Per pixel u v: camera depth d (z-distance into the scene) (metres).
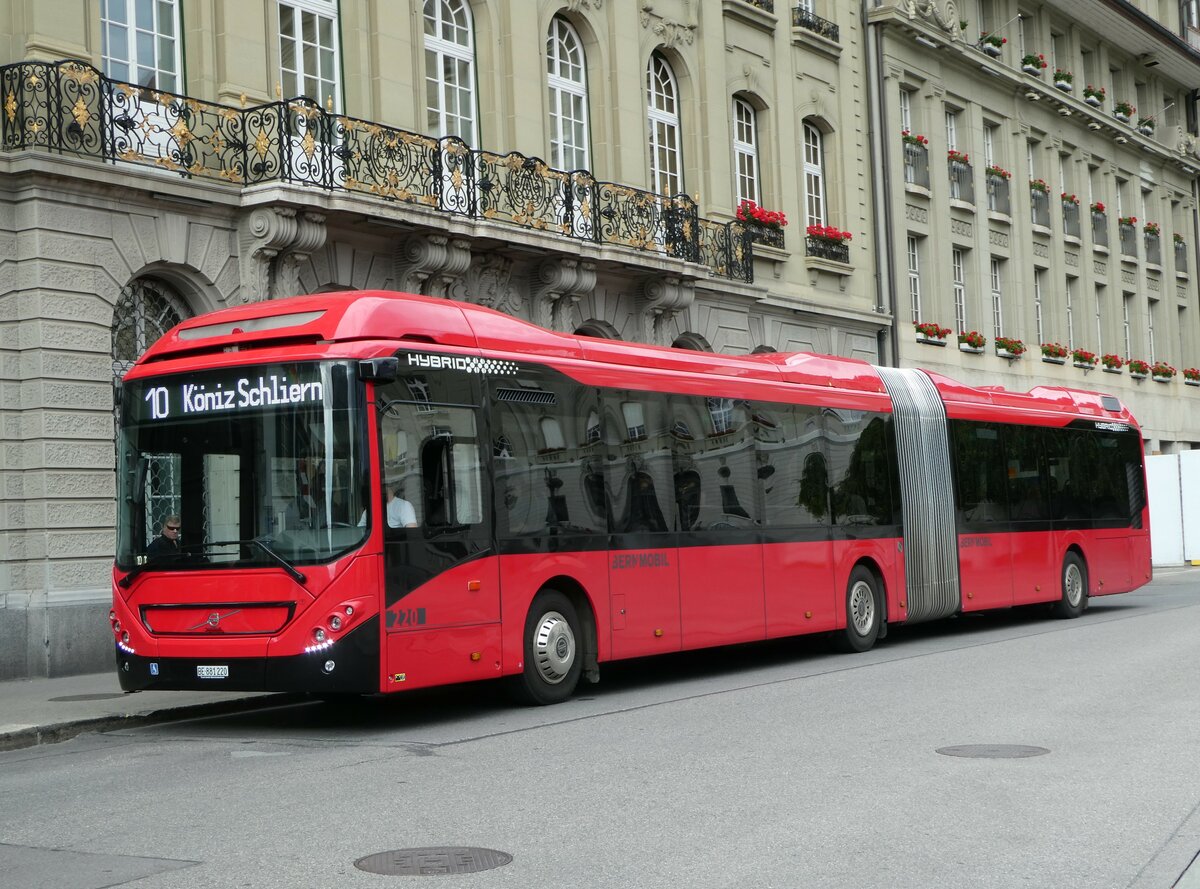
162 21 18.28
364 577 11.40
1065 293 43.72
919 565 19.72
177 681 11.84
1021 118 41.97
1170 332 50.81
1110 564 24.69
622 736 11.03
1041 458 23.08
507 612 12.86
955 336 37.41
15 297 16.27
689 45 28.06
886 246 34.25
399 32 21.38
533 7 24.06
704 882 6.41
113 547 16.84
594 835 7.41
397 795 8.66
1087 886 6.34
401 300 12.35
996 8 40.75
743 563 16.22
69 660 16.17
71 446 16.44
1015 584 21.92
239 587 11.62
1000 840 7.22
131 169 16.95
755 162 30.48
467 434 12.61
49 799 8.95
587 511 13.99
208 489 11.95
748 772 9.20
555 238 22.02
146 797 8.87
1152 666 14.98
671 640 14.95
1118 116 47.75
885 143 34.41
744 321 28.52
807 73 31.94
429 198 20.28
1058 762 9.41
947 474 20.62
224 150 18.36
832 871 6.61
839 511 18.22
